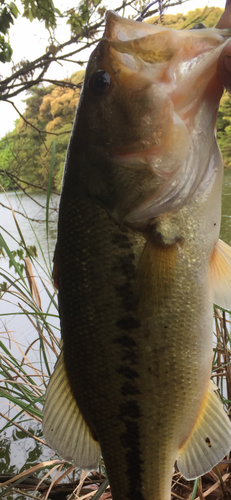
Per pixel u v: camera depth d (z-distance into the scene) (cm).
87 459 24
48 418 24
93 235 23
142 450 23
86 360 23
